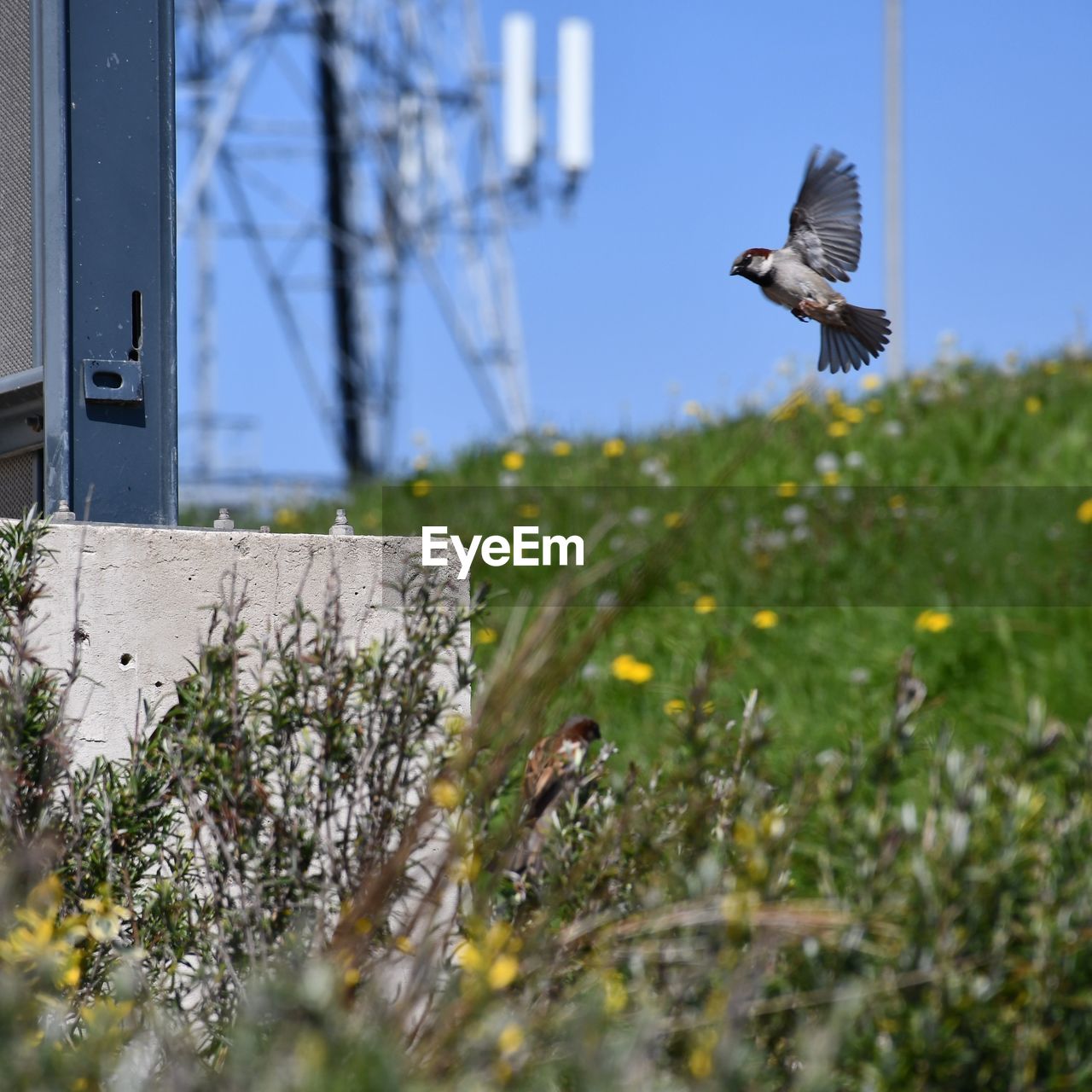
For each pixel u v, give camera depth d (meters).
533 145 53.66
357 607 6.95
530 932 4.48
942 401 21.59
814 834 6.34
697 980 3.84
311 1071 3.04
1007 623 13.48
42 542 6.39
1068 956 4.02
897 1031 3.87
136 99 7.67
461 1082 3.39
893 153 31.56
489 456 24.52
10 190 8.06
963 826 3.97
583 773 5.42
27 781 5.40
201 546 6.71
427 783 5.29
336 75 51.03
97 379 7.48
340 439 50.59
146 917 5.24
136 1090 3.61
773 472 19.42
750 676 13.16
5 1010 3.42
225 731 5.41
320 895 5.31
